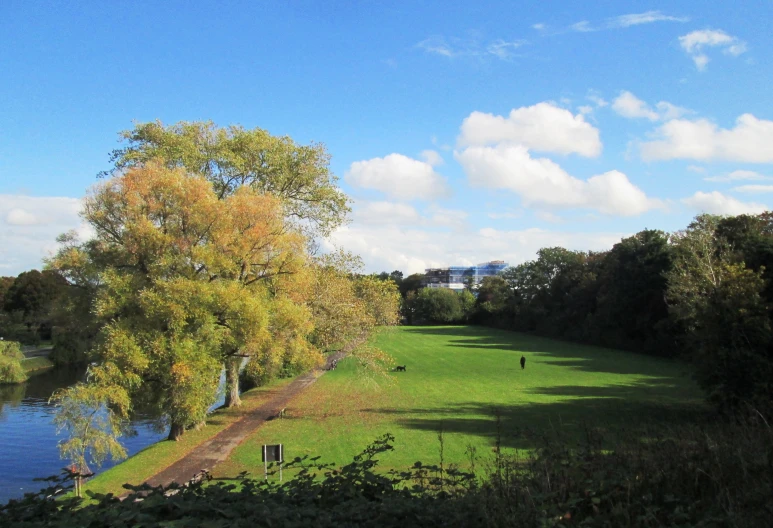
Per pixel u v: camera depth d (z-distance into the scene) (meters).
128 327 22.52
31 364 58.66
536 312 105.38
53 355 59.34
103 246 25.31
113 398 21.03
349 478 7.39
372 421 29.14
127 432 23.66
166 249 24.38
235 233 25.56
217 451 23.56
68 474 7.07
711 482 6.11
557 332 95.44
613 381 43.97
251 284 27.53
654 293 64.62
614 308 70.69
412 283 174.50
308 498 6.96
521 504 5.92
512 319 118.00
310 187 34.56
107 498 6.39
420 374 49.47
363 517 6.38
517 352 70.06
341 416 30.75
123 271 24.41
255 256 26.61
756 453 6.32
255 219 26.03
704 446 6.60
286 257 27.77
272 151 32.34
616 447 7.06
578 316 89.25
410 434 25.56
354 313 35.22
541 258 108.00
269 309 26.44
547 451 7.16
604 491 6.19
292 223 31.09
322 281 34.47
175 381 22.73
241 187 27.27
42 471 25.86
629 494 5.93
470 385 42.47
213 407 36.81
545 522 5.38
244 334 24.95
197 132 31.45
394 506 6.45
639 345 69.50
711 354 23.12
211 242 25.36
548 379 45.56
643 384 41.94
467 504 6.32
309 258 31.08
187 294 22.97
